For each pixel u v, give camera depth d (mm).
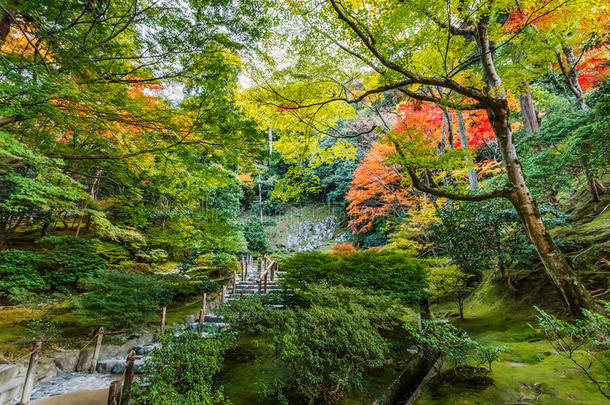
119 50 3295
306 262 6652
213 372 2746
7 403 3463
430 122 9500
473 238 6188
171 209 5559
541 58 5215
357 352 2969
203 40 3178
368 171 11969
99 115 3254
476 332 5289
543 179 6148
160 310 6922
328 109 5930
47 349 4641
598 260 5203
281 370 3549
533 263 6352
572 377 2994
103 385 3992
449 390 3035
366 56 4211
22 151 2805
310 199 26781
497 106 4543
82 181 8523
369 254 6461
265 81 4680
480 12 3742
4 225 8508
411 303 5785
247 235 19234
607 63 5738
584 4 4133
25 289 5484
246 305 4594
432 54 4930
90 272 6309
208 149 3955
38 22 2674
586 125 5180
